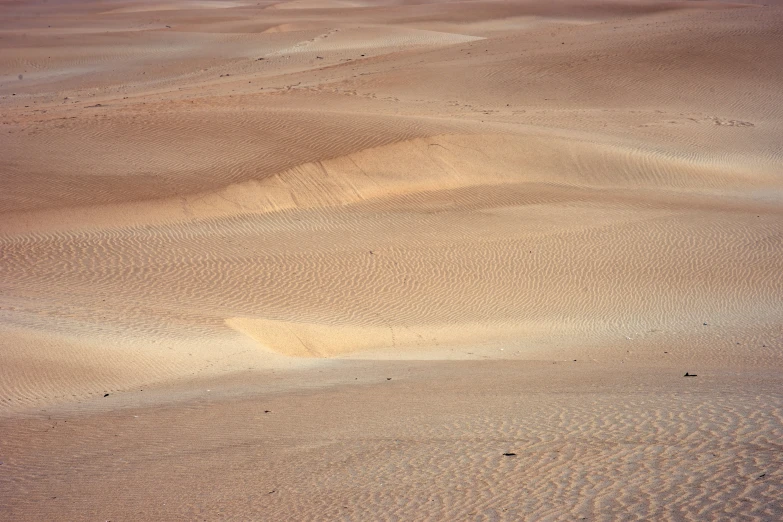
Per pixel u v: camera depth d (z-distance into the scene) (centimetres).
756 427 827
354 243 2198
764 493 651
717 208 2512
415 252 2147
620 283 1989
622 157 2891
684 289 1952
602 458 788
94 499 823
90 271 1955
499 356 1559
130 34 6362
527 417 966
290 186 2484
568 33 5131
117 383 1327
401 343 1709
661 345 1616
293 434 988
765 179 2906
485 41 5212
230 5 11044
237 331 1661
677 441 812
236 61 5438
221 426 1044
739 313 1814
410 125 2886
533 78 4147
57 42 5988
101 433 1046
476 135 2834
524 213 2430
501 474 776
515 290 1964
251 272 2003
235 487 820
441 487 760
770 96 3884
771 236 2236
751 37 4462
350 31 6375
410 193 2567
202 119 2886
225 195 2406
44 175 2444
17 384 1266
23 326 1538
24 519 783
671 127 3428
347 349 1689
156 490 834
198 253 2095
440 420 990
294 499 771
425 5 8425
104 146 2662
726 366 1390
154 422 1081
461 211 2441
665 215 2425
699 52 4319
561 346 1633
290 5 9850
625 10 7644
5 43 5919
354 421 1023
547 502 695
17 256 2006
